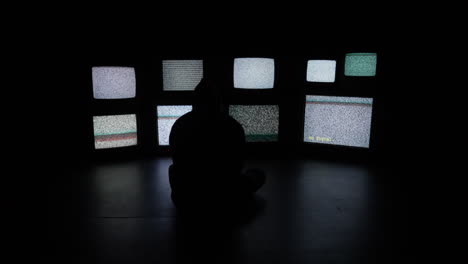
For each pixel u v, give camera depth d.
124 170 3.31
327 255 1.84
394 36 3.56
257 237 2.03
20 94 3.66
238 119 3.63
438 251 1.88
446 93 3.54
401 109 3.63
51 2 3.55
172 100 3.59
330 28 3.72
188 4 3.76
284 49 3.81
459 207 2.46
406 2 3.49
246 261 1.78
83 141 3.76
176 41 3.79
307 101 3.63
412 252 1.87
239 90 3.57
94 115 3.44
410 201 2.56
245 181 2.30
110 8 3.66
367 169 3.32
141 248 1.91
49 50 3.63
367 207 2.46
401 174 3.17
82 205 2.50
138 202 2.55
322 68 3.49
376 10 3.58
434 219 2.27
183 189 2.12
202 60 3.54
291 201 2.56
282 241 1.98
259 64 3.48
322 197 2.64
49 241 1.99
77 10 3.61
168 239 2.01
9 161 3.62
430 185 2.89
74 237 2.04
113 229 2.13
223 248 1.91
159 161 3.60
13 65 3.61
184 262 1.77
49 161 3.62
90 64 3.34
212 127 2.02
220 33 3.82
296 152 3.90
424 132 3.64
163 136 3.72
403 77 3.58
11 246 1.94
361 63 3.34
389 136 3.68
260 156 3.76
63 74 3.67
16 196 2.68
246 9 3.80
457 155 3.59
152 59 3.68
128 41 3.71
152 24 3.74
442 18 3.44
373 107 3.34
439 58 3.50
